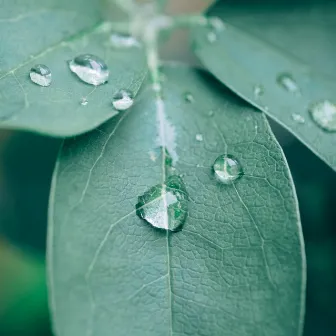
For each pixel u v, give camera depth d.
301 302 0.13
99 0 0.15
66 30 0.14
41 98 0.13
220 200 0.13
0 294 0.16
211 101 0.14
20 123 0.13
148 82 0.14
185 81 0.14
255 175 0.13
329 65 0.15
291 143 0.16
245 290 0.13
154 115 0.14
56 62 0.14
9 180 0.17
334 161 0.14
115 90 0.13
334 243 0.16
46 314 0.16
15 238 0.16
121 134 0.14
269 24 0.15
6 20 0.14
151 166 0.13
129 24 0.15
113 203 0.13
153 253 0.13
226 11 0.16
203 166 0.14
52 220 0.13
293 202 0.13
